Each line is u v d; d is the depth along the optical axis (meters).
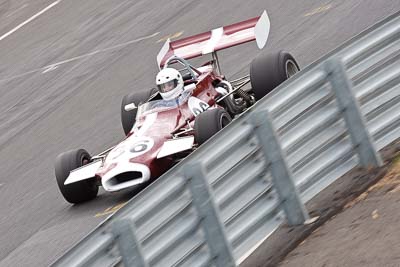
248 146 21.38
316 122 22.77
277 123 21.92
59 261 18.31
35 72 54.28
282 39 42.84
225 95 31.30
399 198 21.69
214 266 20.33
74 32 59.31
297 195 21.77
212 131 27.75
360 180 23.33
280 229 22.27
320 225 21.78
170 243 19.59
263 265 20.97
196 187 20.05
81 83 49.09
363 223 21.16
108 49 53.22
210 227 20.12
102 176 27.67
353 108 23.20
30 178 36.97
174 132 28.78
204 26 50.28
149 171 27.44
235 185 20.86
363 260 19.64
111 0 63.31
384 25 24.50
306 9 46.00
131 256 19.02
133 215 19.14
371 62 24.09
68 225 28.97
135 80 46.22
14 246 29.28
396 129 24.52
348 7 43.75
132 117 33.34
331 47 39.28
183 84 30.44
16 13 69.19
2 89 53.22
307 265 20.27
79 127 42.22
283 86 22.23
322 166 22.72
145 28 54.34
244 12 49.78
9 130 45.66
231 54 43.84
